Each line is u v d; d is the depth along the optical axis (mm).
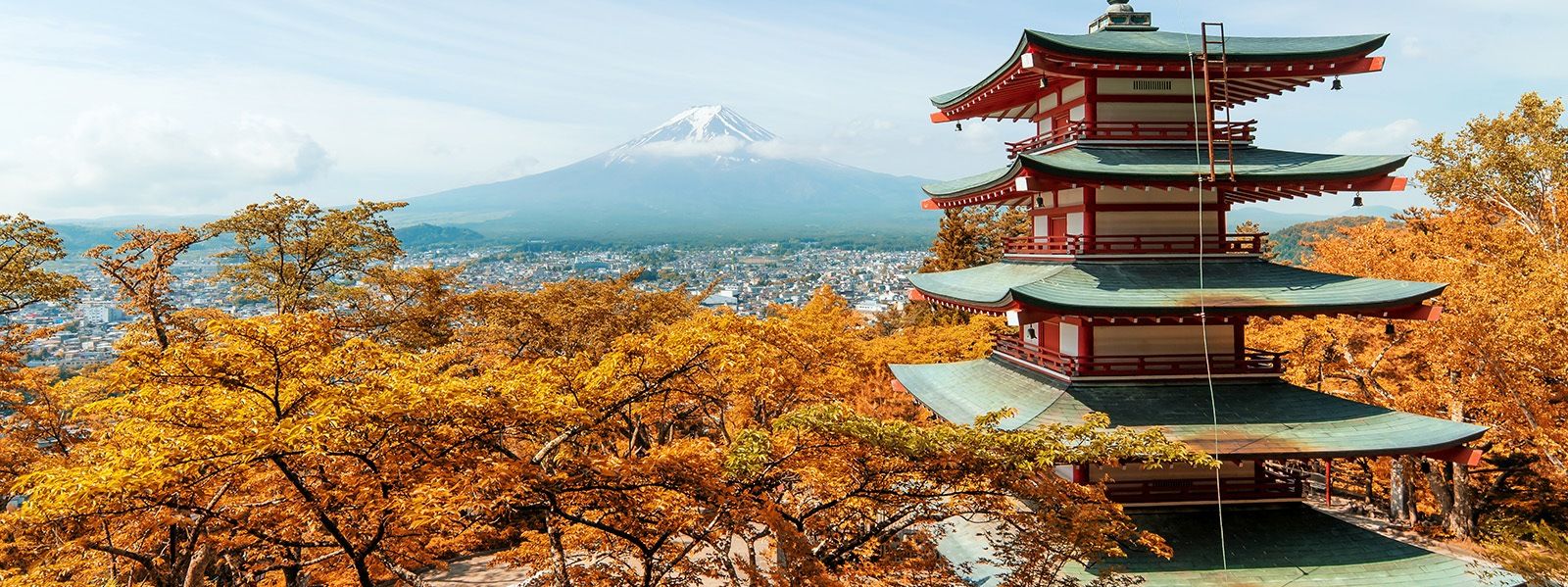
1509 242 38594
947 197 25422
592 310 38969
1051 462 14562
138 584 17734
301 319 14375
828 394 24031
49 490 10750
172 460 11203
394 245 35781
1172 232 21453
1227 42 22438
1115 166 20156
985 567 19344
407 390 12250
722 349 14672
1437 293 18016
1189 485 19734
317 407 11922
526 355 36031
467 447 12914
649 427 23703
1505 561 15883
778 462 14961
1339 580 17203
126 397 12797
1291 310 18547
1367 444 17703
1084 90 22312
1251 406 19484
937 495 14836
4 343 26438
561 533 16078
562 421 13586
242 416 12461
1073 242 21203
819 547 15336
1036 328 24031
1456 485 30516
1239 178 19328
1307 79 21328
